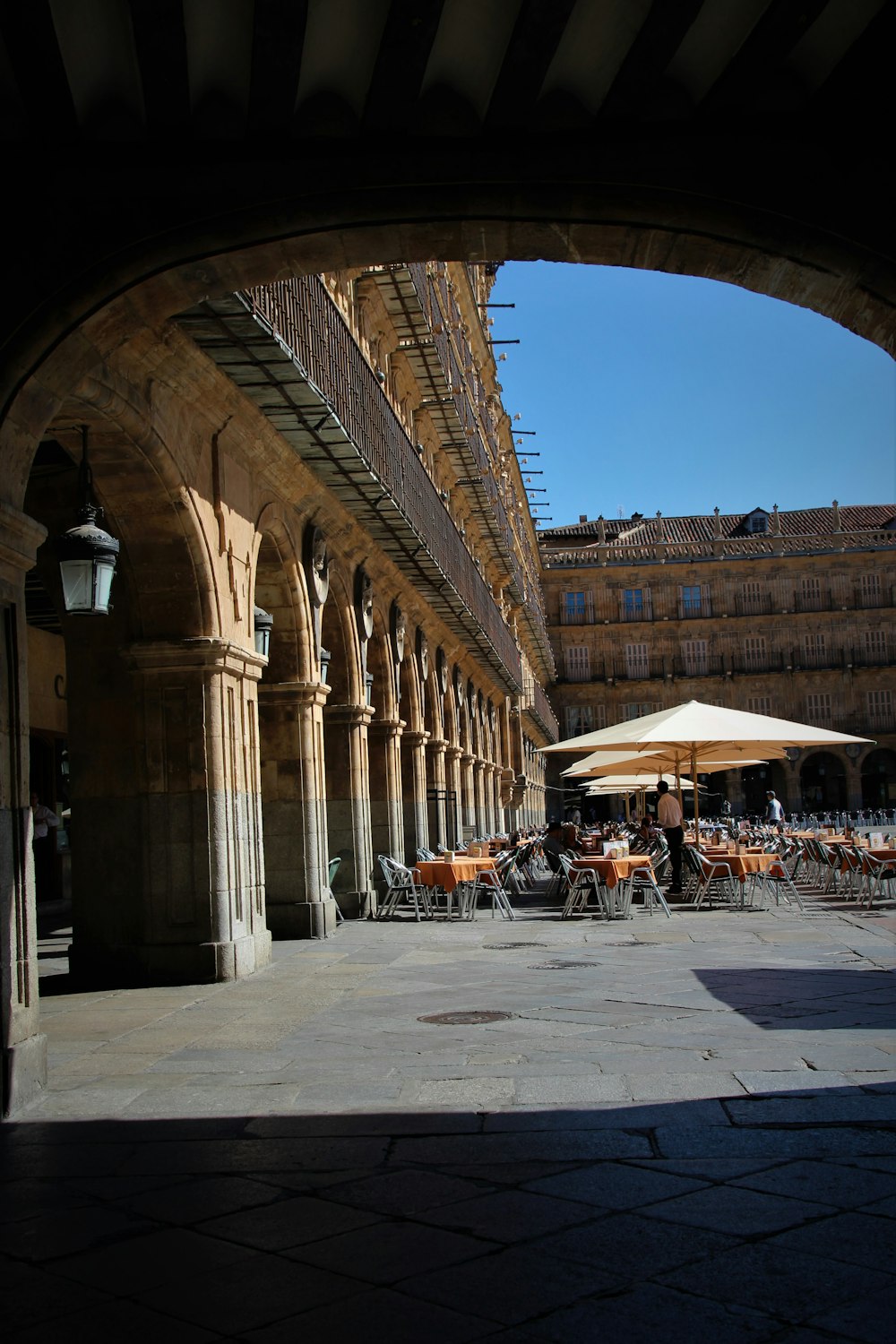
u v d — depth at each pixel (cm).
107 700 1185
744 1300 389
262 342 1052
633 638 8600
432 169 676
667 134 670
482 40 636
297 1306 395
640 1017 890
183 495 1095
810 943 1366
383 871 1894
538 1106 634
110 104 673
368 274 2005
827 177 658
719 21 614
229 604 1212
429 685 2794
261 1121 623
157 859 1147
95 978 1158
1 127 671
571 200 678
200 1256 441
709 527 9331
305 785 1531
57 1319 390
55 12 603
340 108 673
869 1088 651
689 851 2127
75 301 680
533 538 6738
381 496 1627
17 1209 499
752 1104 624
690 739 1756
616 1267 418
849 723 8369
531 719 5716
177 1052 809
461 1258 430
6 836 668
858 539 8738
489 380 3981
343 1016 930
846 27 611
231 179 681
